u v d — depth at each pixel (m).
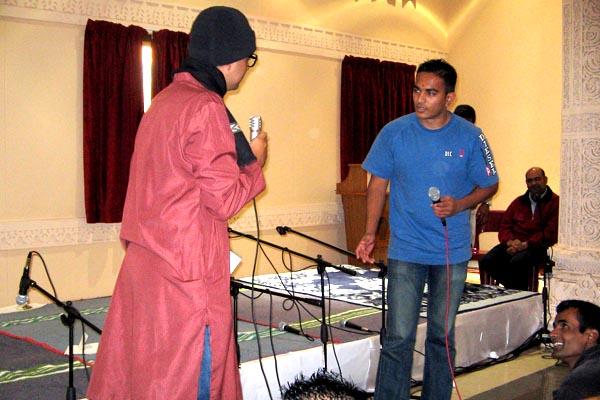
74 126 5.30
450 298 2.61
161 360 1.67
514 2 7.73
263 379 2.89
